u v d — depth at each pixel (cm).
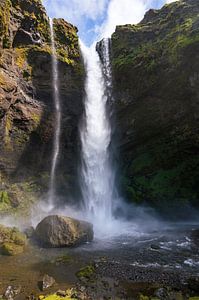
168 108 2573
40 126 2547
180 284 1354
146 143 2808
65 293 1266
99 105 2900
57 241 1848
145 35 2845
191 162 2719
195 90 2378
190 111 2505
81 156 2828
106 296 1249
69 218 1948
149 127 2703
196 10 2619
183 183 2747
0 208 2228
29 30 2500
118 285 1352
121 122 2811
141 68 2583
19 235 1884
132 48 2844
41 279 1416
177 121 2589
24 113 2427
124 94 2739
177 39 2434
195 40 2258
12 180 2442
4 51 2262
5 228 1914
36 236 1931
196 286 1305
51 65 2594
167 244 1966
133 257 1706
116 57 2912
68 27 2798
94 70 2969
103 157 2914
